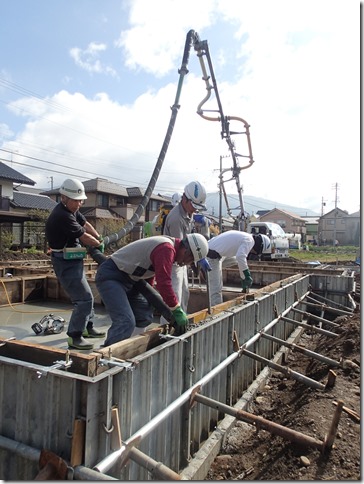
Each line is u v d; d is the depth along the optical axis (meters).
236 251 5.05
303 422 2.80
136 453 1.84
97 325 5.02
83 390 1.73
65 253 3.36
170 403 2.45
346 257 33.12
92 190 29.14
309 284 8.41
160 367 2.30
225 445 3.12
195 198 3.84
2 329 4.58
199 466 2.63
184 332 2.71
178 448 2.53
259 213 72.25
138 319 3.30
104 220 25.12
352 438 2.48
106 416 1.78
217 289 5.08
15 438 1.94
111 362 1.97
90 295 3.58
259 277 9.03
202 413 2.92
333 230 57.69
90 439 1.72
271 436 3.00
